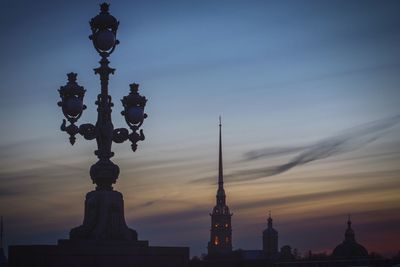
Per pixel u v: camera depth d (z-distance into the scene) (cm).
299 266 8412
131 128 5334
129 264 5006
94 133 5234
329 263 8425
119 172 5259
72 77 5188
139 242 5138
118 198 5191
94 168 5212
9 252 4800
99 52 5250
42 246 4697
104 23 5238
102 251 4903
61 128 5178
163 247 5194
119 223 5169
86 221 5153
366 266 8194
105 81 5241
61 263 4744
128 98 5291
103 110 5222
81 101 5162
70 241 4934
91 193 5191
